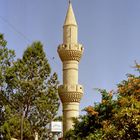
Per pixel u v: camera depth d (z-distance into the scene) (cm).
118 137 1864
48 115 5744
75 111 5616
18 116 5659
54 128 1764
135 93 2191
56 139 1766
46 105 5753
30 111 5747
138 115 1811
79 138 3102
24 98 5741
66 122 5569
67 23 6031
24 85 5716
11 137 5400
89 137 2684
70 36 5944
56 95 5884
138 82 2294
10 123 5400
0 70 5712
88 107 2909
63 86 5703
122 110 1848
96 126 2969
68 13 6172
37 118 5719
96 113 2856
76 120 3262
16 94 5741
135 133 1827
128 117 1830
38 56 5875
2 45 5800
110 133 1897
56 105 5859
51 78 5912
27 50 5881
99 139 2086
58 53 5956
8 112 5566
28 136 5528
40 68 5866
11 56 5825
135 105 1883
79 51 5819
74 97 5631
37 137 5409
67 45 5822
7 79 5716
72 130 3372
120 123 1856
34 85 5769
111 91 2897
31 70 5822
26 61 5844
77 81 5800
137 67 2414
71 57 5791
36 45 5919
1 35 5816
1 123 5600
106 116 2855
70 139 3325
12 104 5741
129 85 2308
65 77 5784
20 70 5766
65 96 5638
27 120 5622
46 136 5669
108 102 2859
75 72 5794
